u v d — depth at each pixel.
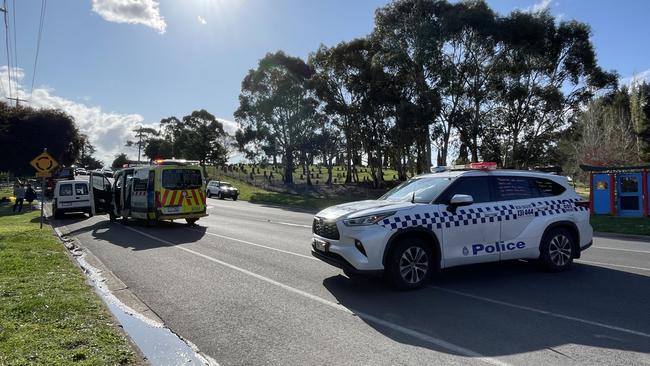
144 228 15.98
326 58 41.44
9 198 34.53
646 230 14.90
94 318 5.22
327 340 4.84
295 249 10.84
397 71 33.22
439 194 7.17
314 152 49.59
